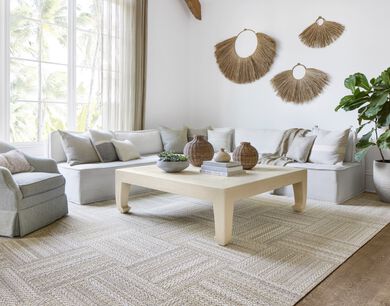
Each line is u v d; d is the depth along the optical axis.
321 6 4.74
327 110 4.78
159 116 5.74
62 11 4.44
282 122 5.19
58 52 4.44
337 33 4.63
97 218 3.20
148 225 3.01
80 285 1.92
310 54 4.87
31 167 3.29
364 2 4.42
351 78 3.93
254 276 2.06
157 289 1.89
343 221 3.20
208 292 1.86
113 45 4.91
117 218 3.20
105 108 4.88
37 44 4.25
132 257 2.32
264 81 5.32
